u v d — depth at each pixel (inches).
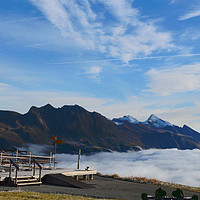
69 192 758.5
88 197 677.3
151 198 416.5
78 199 607.5
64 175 992.2
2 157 1104.8
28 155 1178.6
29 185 836.6
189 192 1001.5
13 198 556.7
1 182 808.9
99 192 809.5
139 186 1074.7
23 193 636.1
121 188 960.9
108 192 826.8
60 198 598.5
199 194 958.4
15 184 796.6
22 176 856.3
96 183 1069.8
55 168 1235.2
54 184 907.4
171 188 1098.7
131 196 778.2
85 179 1173.1
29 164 1151.0
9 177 810.8
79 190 821.2
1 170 1011.9
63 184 899.4
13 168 1103.0
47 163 1222.3
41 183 887.7
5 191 666.2
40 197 591.8
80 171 1134.4
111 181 1198.9
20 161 1192.2
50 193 703.7
